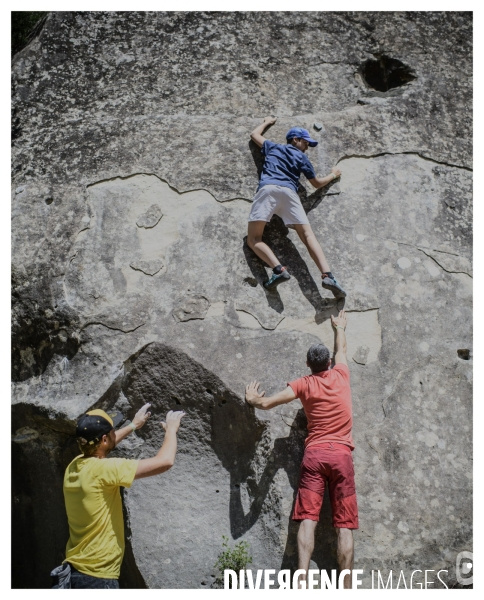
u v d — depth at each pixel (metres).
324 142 4.58
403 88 4.91
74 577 3.11
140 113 4.63
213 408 4.09
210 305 4.15
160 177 4.42
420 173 4.61
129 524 4.03
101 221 4.34
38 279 4.22
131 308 4.14
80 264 4.24
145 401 4.16
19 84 4.79
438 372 4.18
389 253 4.38
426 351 4.21
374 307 4.24
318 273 4.28
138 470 3.16
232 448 4.11
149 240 4.30
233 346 4.08
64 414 3.96
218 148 4.50
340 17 5.05
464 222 4.55
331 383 3.75
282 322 4.16
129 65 4.79
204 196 4.38
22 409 4.12
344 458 3.62
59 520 4.28
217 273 4.22
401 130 4.71
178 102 4.66
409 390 4.11
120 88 4.73
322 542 3.78
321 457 3.61
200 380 4.06
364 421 4.02
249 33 4.89
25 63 4.84
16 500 4.32
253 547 3.89
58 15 4.91
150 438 4.19
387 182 4.55
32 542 4.34
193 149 4.49
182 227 4.32
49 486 4.26
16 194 4.47
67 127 4.64
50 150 4.57
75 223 4.34
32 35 5.29
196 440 4.15
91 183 4.43
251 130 4.56
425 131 4.74
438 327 4.27
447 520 3.90
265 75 4.78
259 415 3.95
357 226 4.41
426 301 4.31
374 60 5.00
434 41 5.09
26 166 4.55
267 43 4.88
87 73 4.79
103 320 4.11
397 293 4.30
